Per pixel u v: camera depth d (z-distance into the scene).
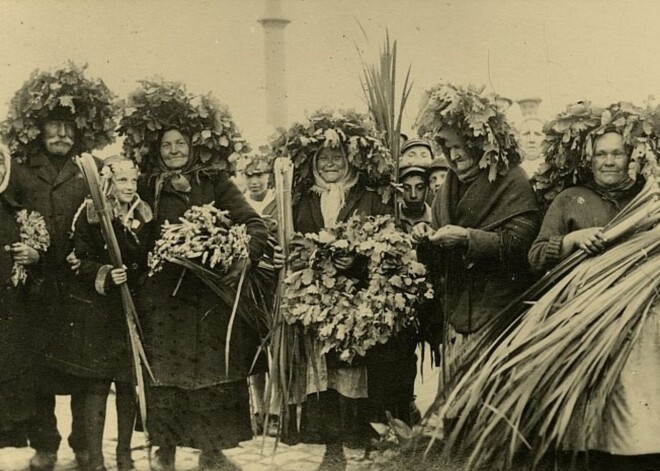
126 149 6.62
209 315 6.63
